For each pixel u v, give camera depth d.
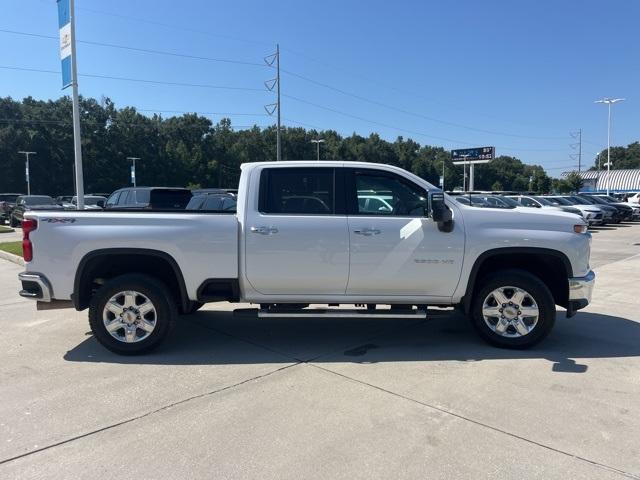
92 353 5.41
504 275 5.35
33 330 6.35
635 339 5.89
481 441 3.48
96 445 3.45
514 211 5.44
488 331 5.46
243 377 4.70
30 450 3.38
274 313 5.34
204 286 5.31
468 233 5.28
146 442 3.49
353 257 5.25
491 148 61.59
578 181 82.69
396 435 3.57
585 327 6.43
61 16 13.99
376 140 119.31
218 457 3.29
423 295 5.41
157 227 5.21
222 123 117.38
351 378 4.66
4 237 19.89
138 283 5.21
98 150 87.88
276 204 5.36
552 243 5.27
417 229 5.26
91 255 5.21
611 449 3.38
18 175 79.25
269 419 3.82
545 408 3.99
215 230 5.22
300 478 3.06
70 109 87.38
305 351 5.48
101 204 25.80
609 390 4.35
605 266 11.93
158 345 5.34
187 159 98.38
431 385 4.47
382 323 6.69
